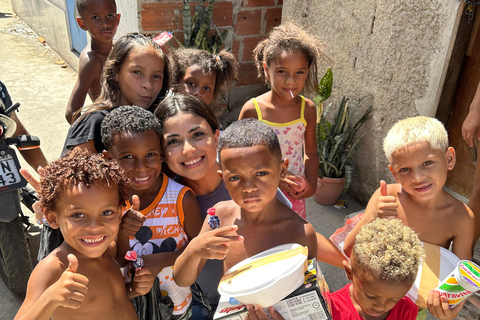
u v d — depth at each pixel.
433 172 1.86
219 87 3.08
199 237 1.46
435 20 2.94
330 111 4.17
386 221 1.57
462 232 2.00
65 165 1.44
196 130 1.83
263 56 2.93
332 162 3.81
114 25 3.46
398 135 1.92
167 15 4.52
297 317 1.31
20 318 1.32
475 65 2.91
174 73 2.70
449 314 1.69
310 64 2.79
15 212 2.51
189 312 1.91
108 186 1.42
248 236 1.54
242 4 4.78
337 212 3.83
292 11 4.44
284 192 2.69
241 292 1.27
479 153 2.57
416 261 1.46
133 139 1.73
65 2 6.76
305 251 1.35
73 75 6.97
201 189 1.97
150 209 1.81
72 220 1.41
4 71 6.95
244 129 1.43
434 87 3.05
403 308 1.64
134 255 1.57
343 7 3.74
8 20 9.70
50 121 5.38
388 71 3.39
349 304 1.65
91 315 1.53
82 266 1.49
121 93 2.30
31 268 2.72
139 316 1.76
